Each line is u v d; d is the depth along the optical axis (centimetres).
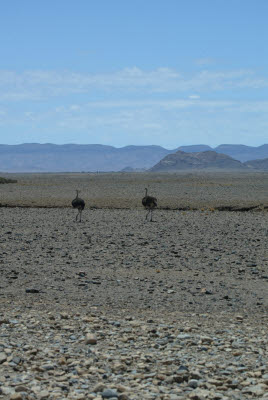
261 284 2081
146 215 4581
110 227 3809
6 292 1870
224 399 898
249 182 10906
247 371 1069
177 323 1505
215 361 1134
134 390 942
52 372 1032
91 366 1080
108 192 7375
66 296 1830
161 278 2156
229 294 1908
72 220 4281
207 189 7969
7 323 1427
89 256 2636
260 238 3306
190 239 3247
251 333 1405
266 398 906
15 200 5991
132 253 2739
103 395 893
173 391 937
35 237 3269
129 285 2017
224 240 3216
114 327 1436
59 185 9462
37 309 1638
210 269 2355
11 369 1041
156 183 10412
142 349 1229
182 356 1170
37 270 2272
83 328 1397
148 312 1642
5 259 2517
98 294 1867
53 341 1269
